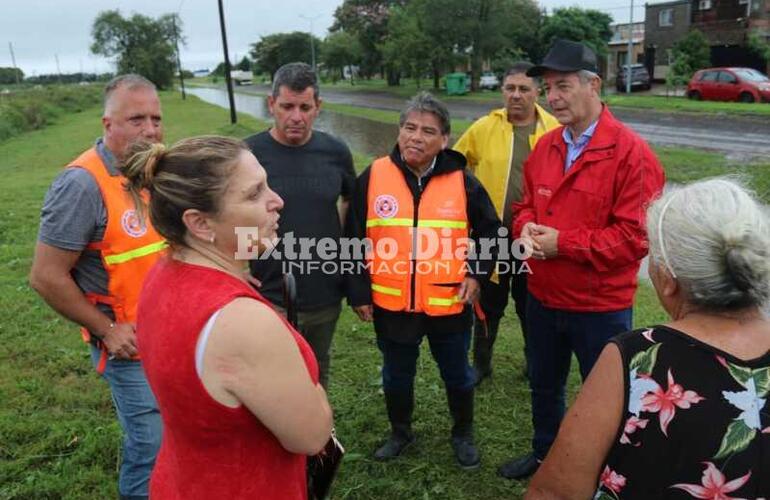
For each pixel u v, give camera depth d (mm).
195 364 1361
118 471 3283
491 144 3924
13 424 3682
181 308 1399
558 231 2736
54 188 2297
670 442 1312
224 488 1466
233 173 1462
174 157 1465
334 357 4586
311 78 2953
